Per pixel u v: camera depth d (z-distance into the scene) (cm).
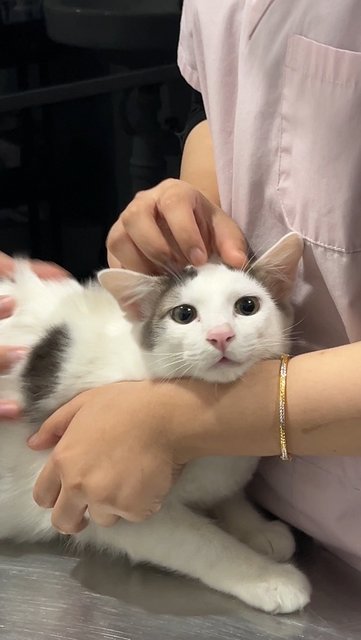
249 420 34
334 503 39
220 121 42
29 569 42
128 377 42
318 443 34
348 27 34
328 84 35
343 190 35
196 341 38
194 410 35
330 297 38
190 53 46
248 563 40
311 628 37
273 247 39
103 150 76
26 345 47
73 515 37
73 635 36
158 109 73
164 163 75
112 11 67
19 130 73
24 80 68
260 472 44
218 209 42
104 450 35
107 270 41
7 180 75
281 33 37
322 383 33
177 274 42
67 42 68
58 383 44
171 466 36
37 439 40
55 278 53
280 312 41
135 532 41
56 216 78
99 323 47
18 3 68
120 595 39
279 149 38
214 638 36
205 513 45
